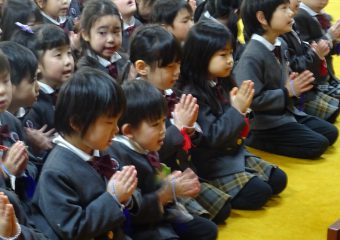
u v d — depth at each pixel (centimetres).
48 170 148
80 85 148
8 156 159
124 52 252
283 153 256
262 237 194
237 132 208
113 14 229
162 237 174
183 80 213
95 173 153
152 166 175
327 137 262
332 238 144
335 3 551
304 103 283
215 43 206
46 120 195
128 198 154
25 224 146
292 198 221
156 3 260
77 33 253
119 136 172
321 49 281
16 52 179
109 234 154
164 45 195
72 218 145
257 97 244
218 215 201
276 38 258
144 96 169
